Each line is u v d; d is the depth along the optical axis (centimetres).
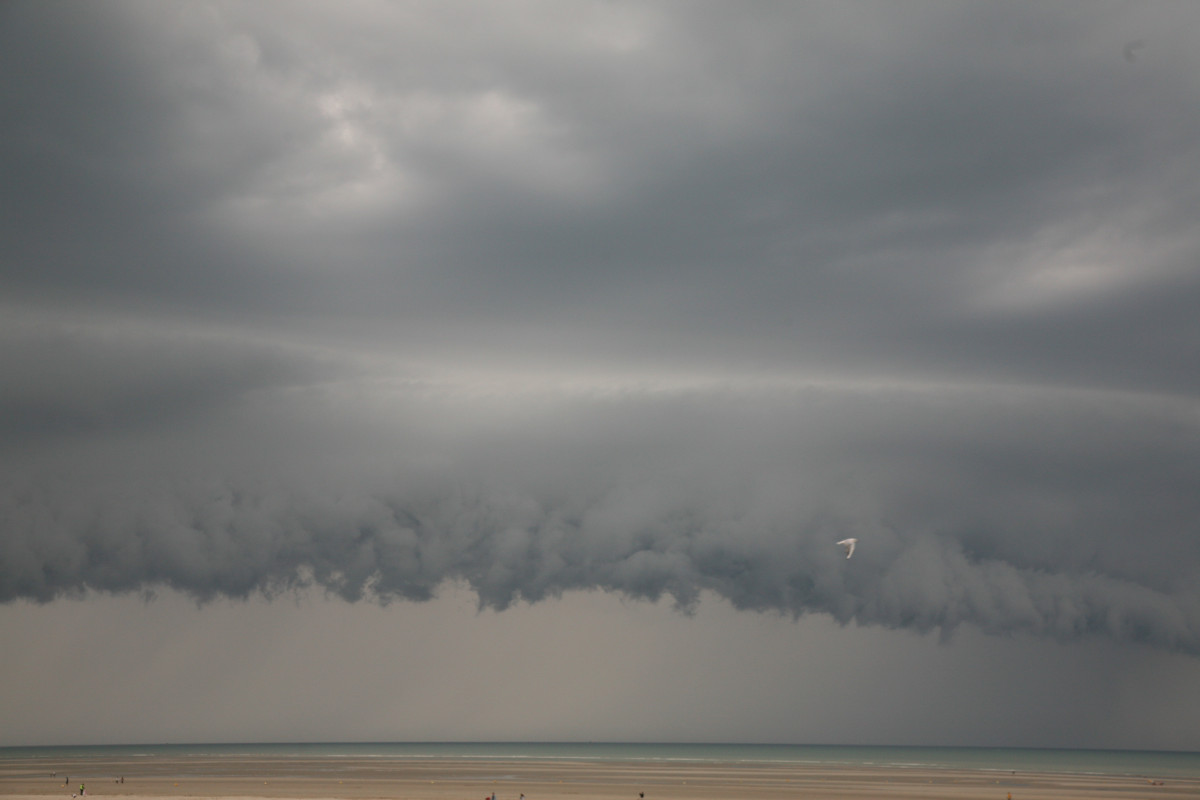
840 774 15550
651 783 12825
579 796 10725
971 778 14912
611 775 14488
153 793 10862
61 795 10350
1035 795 11600
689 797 10819
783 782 13288
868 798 10869
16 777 13938
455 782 12688
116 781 12825
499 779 13325
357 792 10950
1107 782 14312
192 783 12406
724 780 13588
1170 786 13488
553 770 15812
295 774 14325
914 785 12975
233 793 10819
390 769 15712
